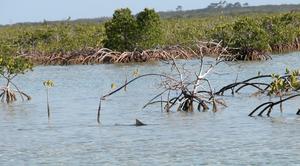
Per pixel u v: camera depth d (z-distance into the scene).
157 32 76.50
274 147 28.02
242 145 28.55
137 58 75.75
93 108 40.31
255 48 74.12
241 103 39.59
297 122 32.97
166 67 67.88
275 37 86.00
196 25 107.88
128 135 31.27
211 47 79.00
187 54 78.06
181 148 28.34
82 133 32.12
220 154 27.14
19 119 36.81
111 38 76.88
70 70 68.31
